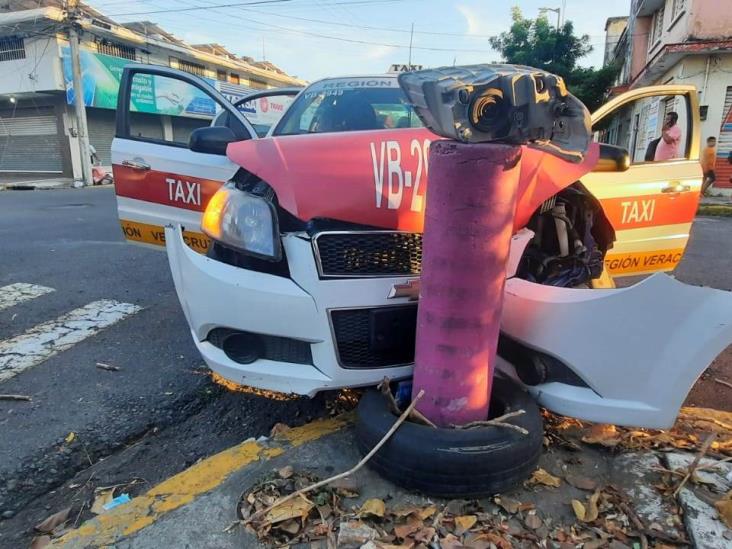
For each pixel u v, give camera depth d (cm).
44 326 404
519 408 203
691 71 1371
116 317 423
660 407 194
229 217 224
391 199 211
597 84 1859
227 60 2938
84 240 738
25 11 1997
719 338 180
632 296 190
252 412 286
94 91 2192
